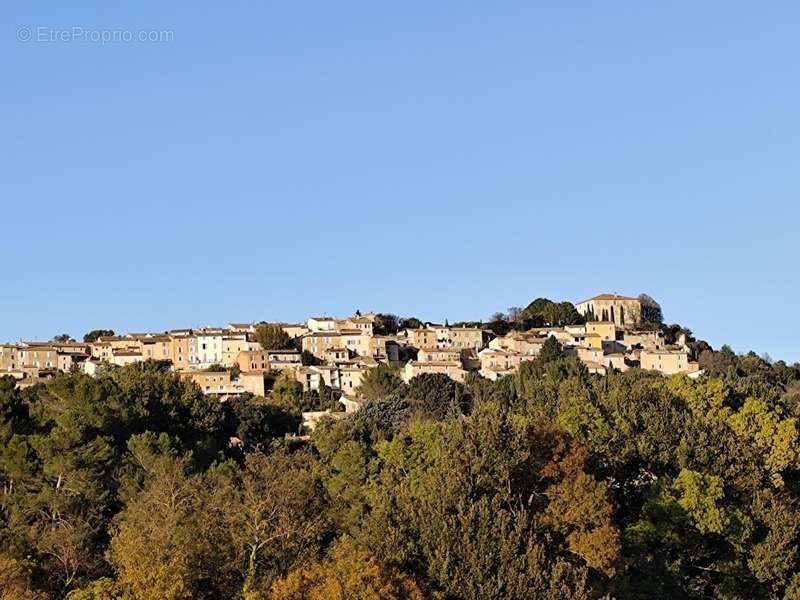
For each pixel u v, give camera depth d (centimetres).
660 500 14038
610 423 15675
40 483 15350
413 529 11862
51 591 11412
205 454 19962
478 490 12388
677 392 18625
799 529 14350
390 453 16488
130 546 10944
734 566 13850
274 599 10406
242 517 11488
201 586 11269
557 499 12456
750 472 15512
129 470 16488
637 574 13388
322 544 12569
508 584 11162
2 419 17888
